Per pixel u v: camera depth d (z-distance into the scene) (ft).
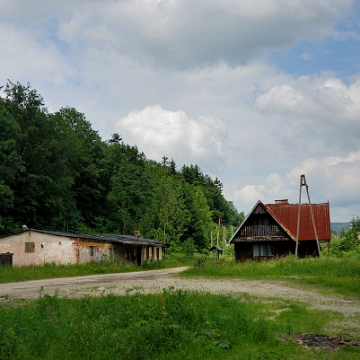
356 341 34.27
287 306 49.32
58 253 131.64
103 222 256.52
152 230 290.35
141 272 126.62
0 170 156.35
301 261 102.53
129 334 31.19
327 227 149.69
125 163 261.03
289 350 31.19
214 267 104.47
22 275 93.56
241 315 40.42
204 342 31.96
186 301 44.62
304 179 118.62
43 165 180.96
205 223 372.17
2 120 161.79
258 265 104.17
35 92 188.85
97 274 114.52
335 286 71.31
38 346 29.58
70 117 263.70
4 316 37.70
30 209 178.60
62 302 47.16
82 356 28.07
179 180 406.41
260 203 146.72
